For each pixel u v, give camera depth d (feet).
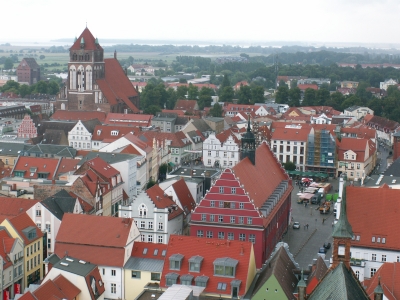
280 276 410.72
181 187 647.97
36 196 627.46
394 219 489.67
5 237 497.46
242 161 607.37
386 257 483.92
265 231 570.87
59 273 441.68
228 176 561.84
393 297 393.91
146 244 493.77
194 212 571.28
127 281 478.18
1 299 476.54
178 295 394.52
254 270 461.37
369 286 410.72
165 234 581.53
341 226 319.06
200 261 440.45
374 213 494.59
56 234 533.55
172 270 447.42
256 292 405.18
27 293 394.11
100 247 486.38
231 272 434.71
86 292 439.22
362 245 487.20
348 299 293.84
